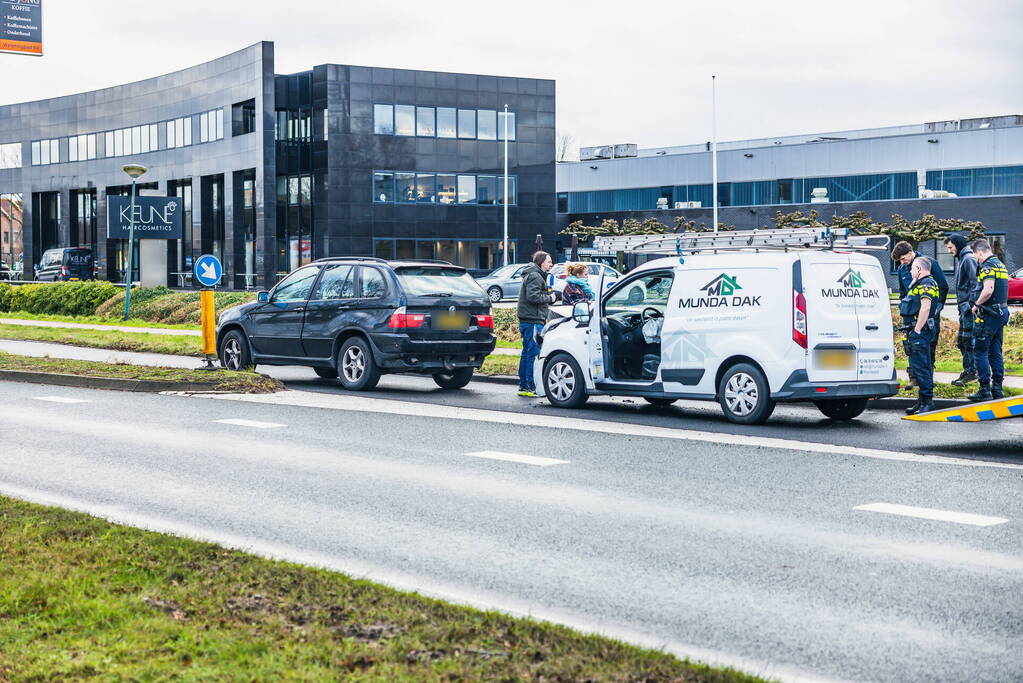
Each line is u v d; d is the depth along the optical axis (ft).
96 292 143.23
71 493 31.37
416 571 23.13
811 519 27.68
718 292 45.47
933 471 34.30
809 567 23.25
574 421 46.52
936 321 46.37
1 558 22.08
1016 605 20.58
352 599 19.29
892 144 219.00
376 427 44.80
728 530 26.58
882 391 44.52
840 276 44.06
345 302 59.67
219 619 18.21
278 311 62.95
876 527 26.78
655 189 253.65
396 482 32.83
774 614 20.15
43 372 64.64
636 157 279.69
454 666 15.90
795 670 17.28
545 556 24.31
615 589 21.79
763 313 43.96
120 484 32.71
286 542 25.59
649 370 48.29
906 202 213.05
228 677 15.56
